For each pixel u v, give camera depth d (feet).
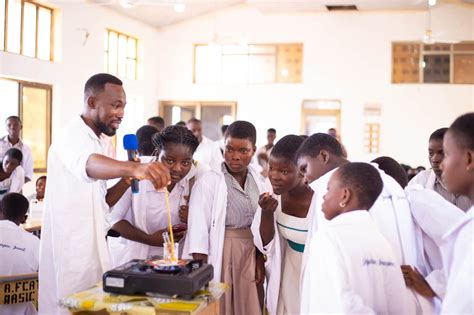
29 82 23.72
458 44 31.09
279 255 7.30
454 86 31.17
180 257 7.85
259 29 33.04
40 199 15.40
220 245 7.52
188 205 7.84
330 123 32.60
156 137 7.19
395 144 31.73
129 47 31.73
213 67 33.88
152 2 26.40
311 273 4.86
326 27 32.22
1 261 8.61
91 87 6.52
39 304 6.63
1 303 7.51
